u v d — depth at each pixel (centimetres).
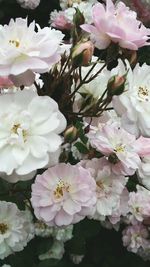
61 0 66
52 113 21
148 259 43
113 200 25
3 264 34
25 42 22
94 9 23
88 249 44
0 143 21
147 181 28
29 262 36
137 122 24
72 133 23
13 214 28
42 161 20
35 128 21
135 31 23
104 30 23
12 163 20
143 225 41
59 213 23
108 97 24
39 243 38
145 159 27
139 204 40
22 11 74
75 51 23
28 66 21
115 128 25
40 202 22
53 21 65
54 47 21
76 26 26
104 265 44
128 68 23
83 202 23
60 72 24
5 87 24
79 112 25
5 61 21
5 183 28
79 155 29
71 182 23
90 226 36
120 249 44
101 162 25
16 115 21
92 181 23
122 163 24
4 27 22
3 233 28
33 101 21
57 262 37
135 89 24
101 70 25
